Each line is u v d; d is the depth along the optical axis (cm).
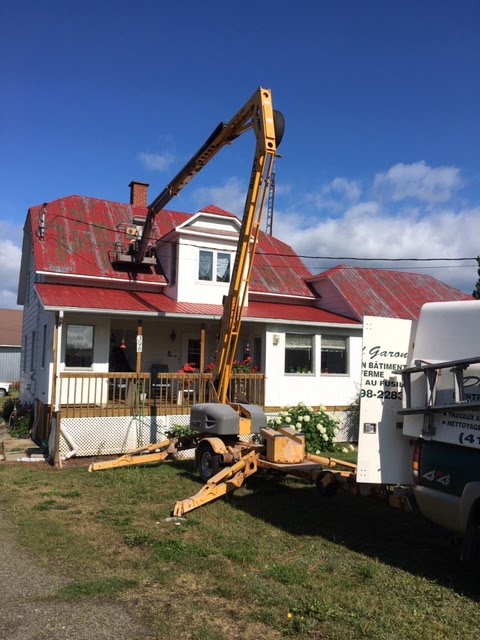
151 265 1783
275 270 2027
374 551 638
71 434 1258
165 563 581
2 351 4144
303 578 545
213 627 438
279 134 995
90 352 1555
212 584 527
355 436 1681
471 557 518
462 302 584
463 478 541
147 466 1146
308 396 1650
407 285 2130
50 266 1591
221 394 1059
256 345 1700
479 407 530
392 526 743
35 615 451
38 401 1588
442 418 569
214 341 1897
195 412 1043
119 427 1308
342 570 573
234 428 980
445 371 575
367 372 628
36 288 1502
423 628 444
